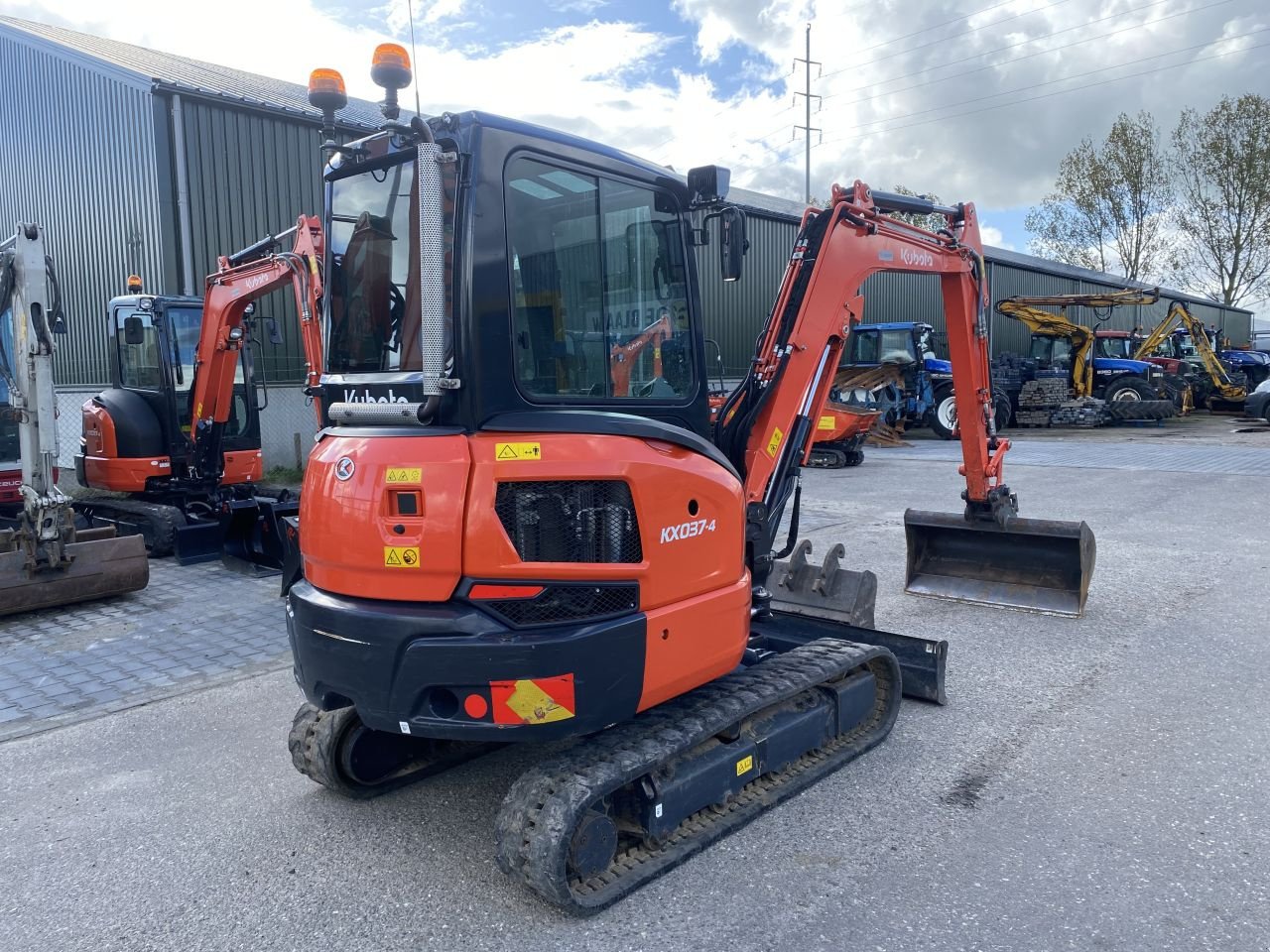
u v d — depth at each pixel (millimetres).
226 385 9359
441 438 3176
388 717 3217
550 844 3033
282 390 14875
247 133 13898
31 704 5395
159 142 13094
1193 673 5410
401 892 3396
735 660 3842
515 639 3066
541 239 3430
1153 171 36156
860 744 4398
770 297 22594
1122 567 7996
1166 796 3930
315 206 14742
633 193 3814
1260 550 8555
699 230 4113
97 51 15664
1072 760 4309
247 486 10258
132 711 5281
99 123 13969
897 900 3219
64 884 3516
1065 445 18578
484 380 3168
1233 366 29547
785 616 5379
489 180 3213
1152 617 6555
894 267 5570
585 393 3582
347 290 3674
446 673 3076
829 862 3484
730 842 3645
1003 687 5266
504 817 3186
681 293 4051
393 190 3451
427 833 3846
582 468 3186
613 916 3178
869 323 25422
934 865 3443
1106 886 3273
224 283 8961
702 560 3605
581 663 3127
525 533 3143
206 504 9789
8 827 3973
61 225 15219
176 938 3152
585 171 3586
